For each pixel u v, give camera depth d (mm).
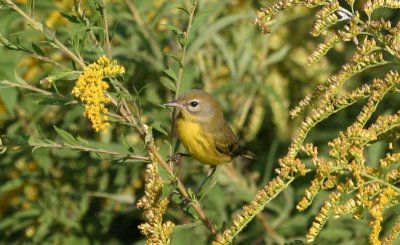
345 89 14281
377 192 6996
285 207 12539
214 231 8219
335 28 14445
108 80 8062
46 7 13000
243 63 13914
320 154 13266
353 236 12000
